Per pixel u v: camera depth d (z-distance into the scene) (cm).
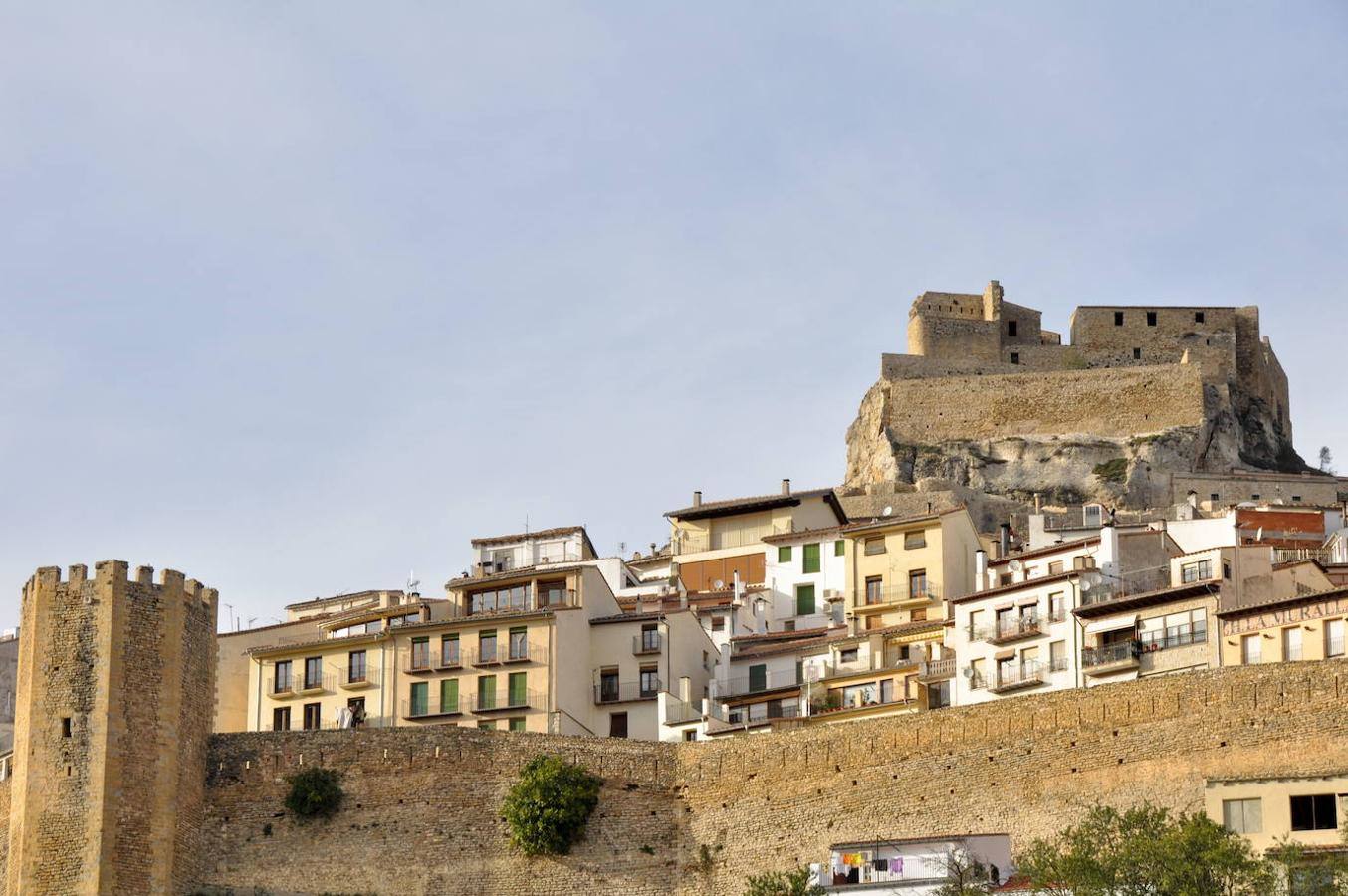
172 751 11575
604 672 14212
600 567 16650
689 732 13738
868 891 10525
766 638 15150
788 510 17375
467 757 11994
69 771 11256
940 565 15250
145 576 11725
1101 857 9512
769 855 11575
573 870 11712
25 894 11100
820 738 11669
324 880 11788
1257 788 10225
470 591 14662
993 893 9888
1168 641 12319
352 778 11994
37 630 11562
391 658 14238
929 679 13475
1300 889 9025
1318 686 10456
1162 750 10756
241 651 14950
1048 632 12938
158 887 11306
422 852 11831
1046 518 18088
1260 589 12512
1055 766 11025
